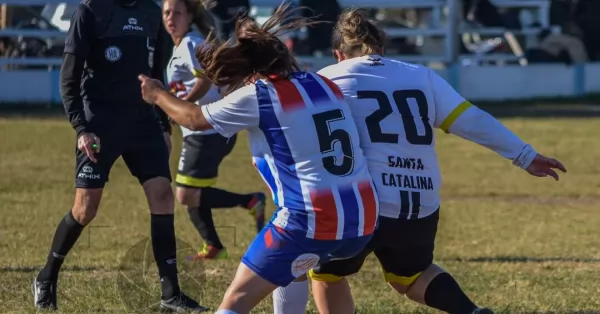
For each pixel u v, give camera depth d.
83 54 12.78
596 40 61.03
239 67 9.70
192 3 16.97
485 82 58.28
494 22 59.50
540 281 15.91
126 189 26.53
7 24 52.16
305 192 9.44
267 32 9.77
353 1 56.53
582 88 60.59
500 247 19.30
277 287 9.84
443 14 58.56
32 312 13.22
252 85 9.66
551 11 61.72
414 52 57.81
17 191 25.81
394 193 10.54
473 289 15.30
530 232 21.11
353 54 11.16
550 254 18.55
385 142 10.59
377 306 13.98
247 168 31.50
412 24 61.38
